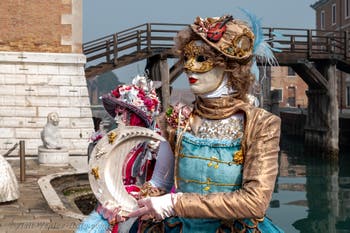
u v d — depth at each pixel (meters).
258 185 2.01
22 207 8.05
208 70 2.23
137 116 4.28
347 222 12.19
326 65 25.05
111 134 2.54
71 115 17.22
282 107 55.19
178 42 2.35
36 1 17.38
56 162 13.77
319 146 27.23
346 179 20.17
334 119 25.59
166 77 21.41
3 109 16.72
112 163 2.55
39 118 16.95
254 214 2.00
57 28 17.53
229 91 2.29
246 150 2.14
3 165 8.41
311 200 15.35
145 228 2.47
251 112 2.19
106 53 21.08
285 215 13.04
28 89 17.02
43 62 17.22
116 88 4.35
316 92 26.50
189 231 2.30
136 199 2.63
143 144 3.74
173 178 2.52
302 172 22.38
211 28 2.21
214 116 2.27
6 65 16.97
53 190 9.26
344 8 45.50
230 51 2.21
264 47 2.35
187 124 2.37
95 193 2.55
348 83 44.66
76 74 17.52
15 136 16.64
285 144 36.62
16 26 17.22
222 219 2.15
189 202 2.03
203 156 2.22
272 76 56.09
